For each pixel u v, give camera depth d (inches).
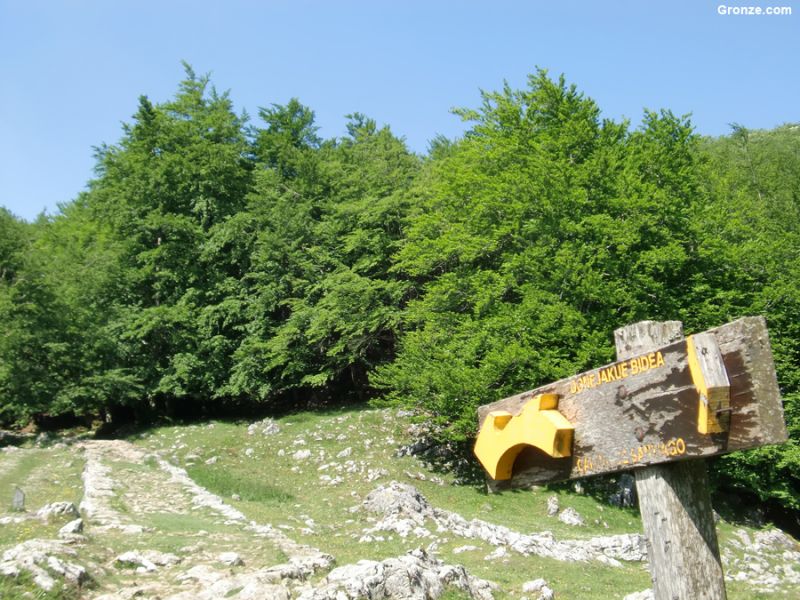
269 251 1481.3
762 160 1596.9
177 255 1558.8
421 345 1076.5
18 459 1047.0
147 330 1437.0
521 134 1139.3
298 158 1654.8
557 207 992.2
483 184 1119.0
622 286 948.6
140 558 431.8
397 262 1414.9
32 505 701.9
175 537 529.0
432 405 1000.2
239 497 853.8
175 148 1631.4
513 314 968.9
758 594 551.8
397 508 759.1
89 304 1497.3
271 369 1497.3
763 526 950.4
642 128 1157.7
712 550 110.1
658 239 997.2
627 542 665.6
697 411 103.5
